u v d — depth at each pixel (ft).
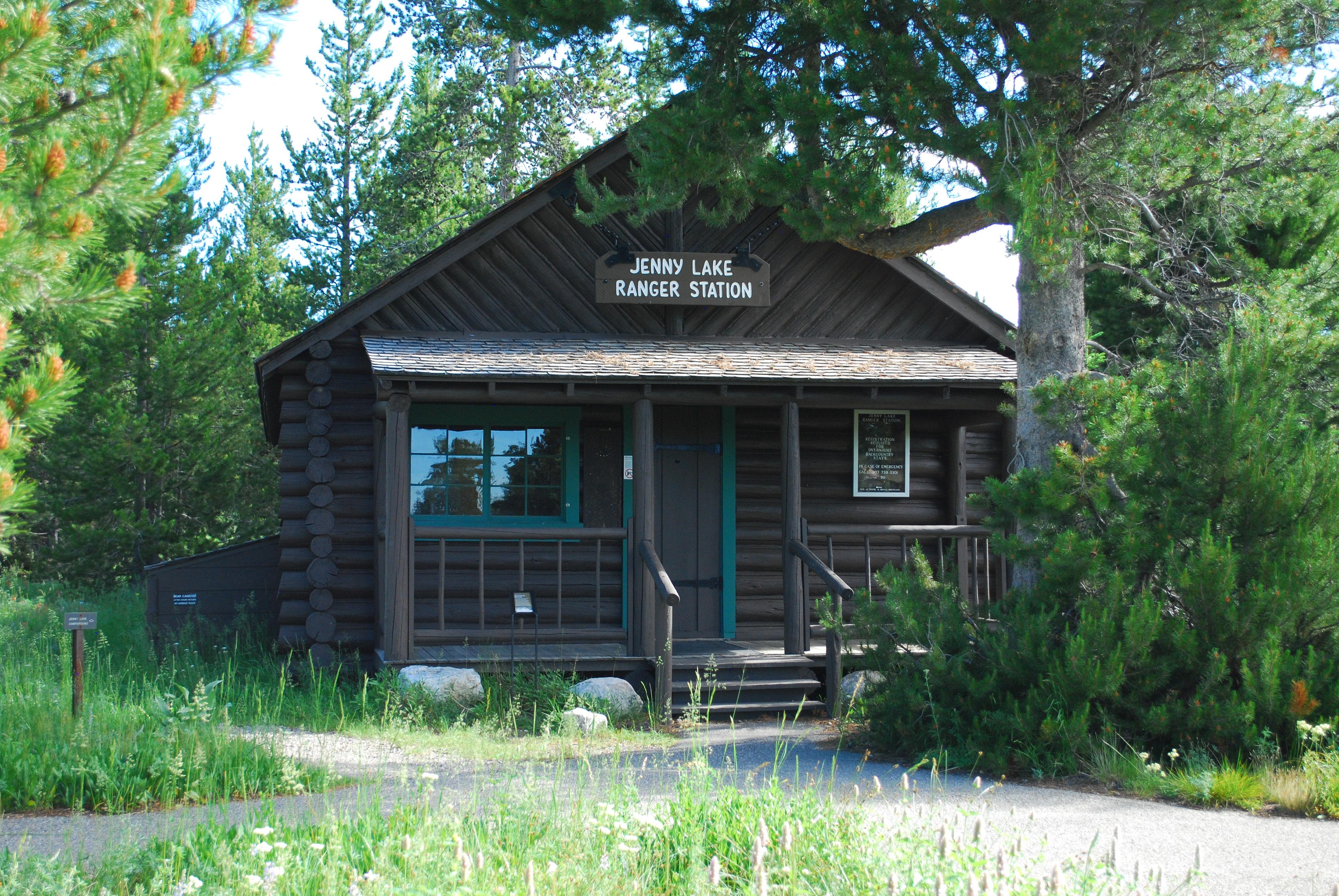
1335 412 28.66
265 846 15.01
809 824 17.42
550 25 33.81
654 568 36.96
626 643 40.14
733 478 45.60
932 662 27.66
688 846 17.17
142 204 15.55
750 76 32.27
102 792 22.22
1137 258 35.47
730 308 45.21
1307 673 25.11
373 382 42.78
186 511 80.74
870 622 29.84
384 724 30.99
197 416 77.51
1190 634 25.72
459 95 90.53
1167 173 33.37
